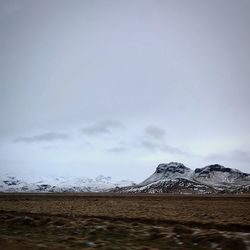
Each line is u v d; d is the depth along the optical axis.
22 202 106.94
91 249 28.08
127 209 72.44
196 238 32.50
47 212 64.38
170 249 29.47
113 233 37.56
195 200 119.12
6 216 53.75
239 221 45.41
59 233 39.34
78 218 52.38
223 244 30.05
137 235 36.09
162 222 46.69
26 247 28.25
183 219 48.69
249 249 28.11
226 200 117.38
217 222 44.09
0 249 27.12
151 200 121.44
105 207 80.38
